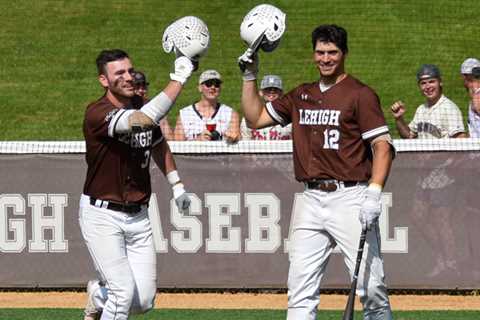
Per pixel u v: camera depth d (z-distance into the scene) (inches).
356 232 857.5
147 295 872.3
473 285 1274.6
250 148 1288.1
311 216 876.6
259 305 1242.6
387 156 850.1
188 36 854.5
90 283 946.1
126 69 852.6
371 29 2610.7
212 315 1178.6
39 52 2632.9
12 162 1310.3
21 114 2357.3
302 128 880.9
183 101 2277.3
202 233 1300.4
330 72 864.9
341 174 859.4
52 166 1307.8
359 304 1236.5
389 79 2402.8
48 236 1315.2
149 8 2783.0
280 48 2532.0
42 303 1261.1
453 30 2615.7
